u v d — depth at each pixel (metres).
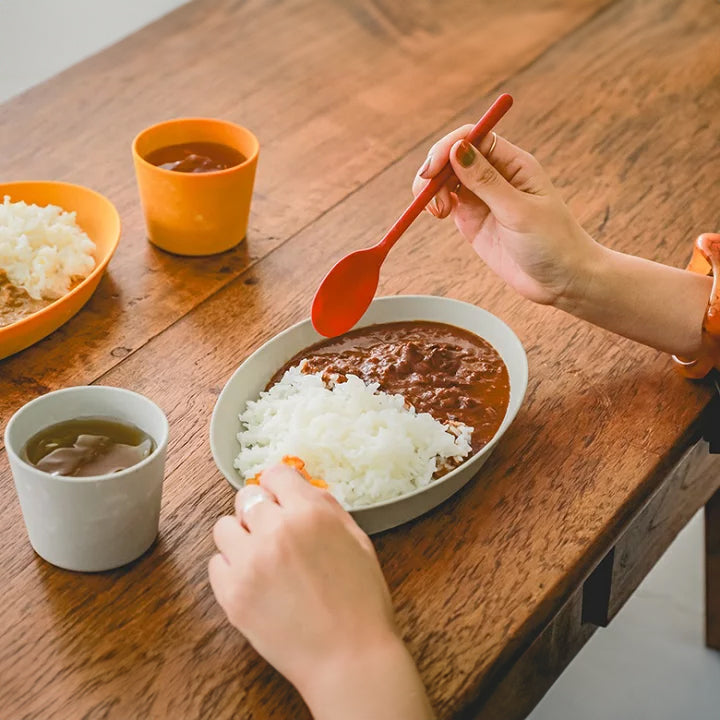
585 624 1.03
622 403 1.02
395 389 0.98
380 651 0.81
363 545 0.84
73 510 0.85
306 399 0.94
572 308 1.03
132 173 1.24
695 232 1.19
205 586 0.89
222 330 1.07
